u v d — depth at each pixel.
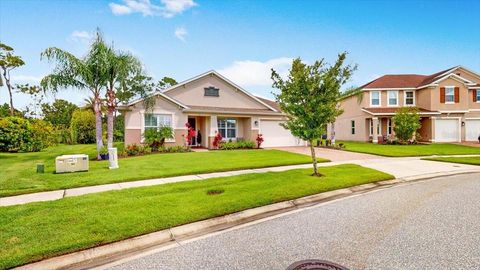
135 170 10.09
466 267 3.35
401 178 9.52
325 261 3.55
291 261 3.56
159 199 6.11
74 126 30.25
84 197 6.25
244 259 3.64
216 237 4.45
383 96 27.44
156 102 17.62
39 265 3.45
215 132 19.73
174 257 3.72
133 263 3.56
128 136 16.75
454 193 7.39
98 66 13.41
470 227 4.77
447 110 25.58
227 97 21.58
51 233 4.20
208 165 11.34
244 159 13.36
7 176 9.04
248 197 6.36
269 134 22.28
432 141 25.67
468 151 18.17
